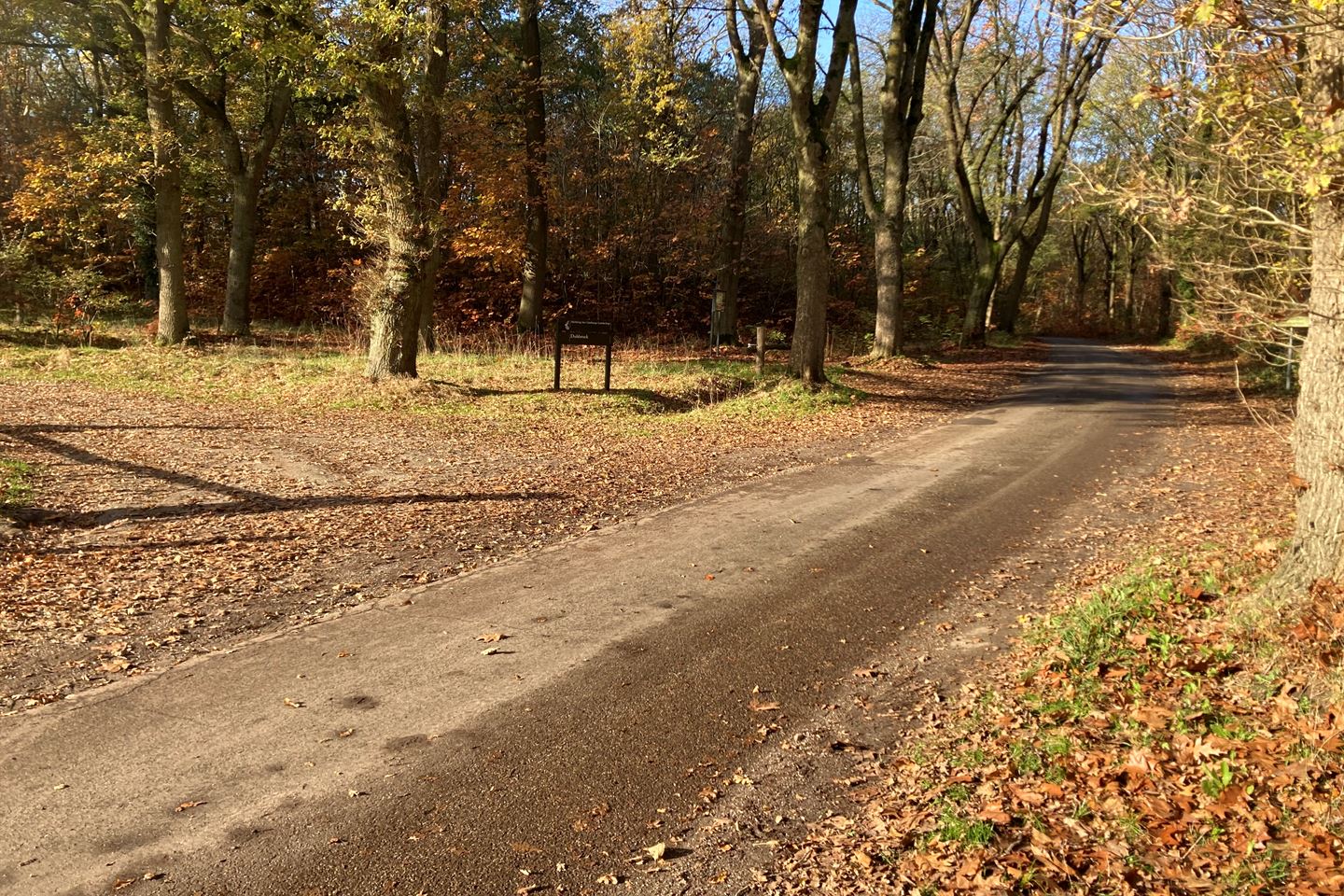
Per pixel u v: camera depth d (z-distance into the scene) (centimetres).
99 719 466
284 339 2577
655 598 669
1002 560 780
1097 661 523
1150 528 877
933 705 504
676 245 3328
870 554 787
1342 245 480
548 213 3028
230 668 534
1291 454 1234
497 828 376
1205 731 429
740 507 959
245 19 1566
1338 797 361
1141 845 354
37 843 358
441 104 1781
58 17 2494
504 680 523
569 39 3238
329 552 769
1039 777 411
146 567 716
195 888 332
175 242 2214
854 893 335
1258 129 482
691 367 2109
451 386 1697
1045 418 1662
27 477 966
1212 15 435
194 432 1291
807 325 1911
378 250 1845
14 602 626
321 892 331
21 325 2277
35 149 2950
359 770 420
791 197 4003
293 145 3403
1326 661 431
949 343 3428
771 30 1834
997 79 3653
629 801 400
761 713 489
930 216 5156
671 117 2636
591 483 1058
